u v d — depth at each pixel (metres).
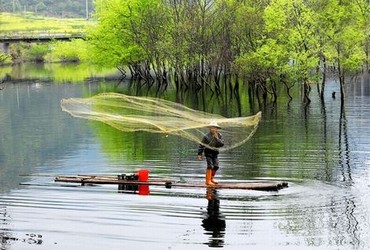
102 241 51.53
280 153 83.06
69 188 67.50
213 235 51.88
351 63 136.88
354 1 146.12
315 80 144.62
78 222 56.12
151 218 56.41
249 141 92.75
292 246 49.16
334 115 120.56
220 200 60.72
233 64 160.00
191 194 63.09
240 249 49.00
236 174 70.94
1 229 54.72
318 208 57.56
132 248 49.97
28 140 103.50
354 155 80.88
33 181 71.50
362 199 60.06
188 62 185.50
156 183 66.94
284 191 63.47
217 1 181.75
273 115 123.94
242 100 157.00
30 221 56.62
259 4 164.38
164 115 87.81
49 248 50.53
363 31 146.25
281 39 143.50
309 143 90.44
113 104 99.38
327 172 71.44
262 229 52.84
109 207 59.94
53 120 127.25
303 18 139.38
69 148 93.88
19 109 149.50
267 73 149.50
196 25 183.38
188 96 172.38
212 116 85.00
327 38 140.00
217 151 66.12
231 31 172.50
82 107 100.00
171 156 83.69
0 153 91.75
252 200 60.44
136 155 85.12
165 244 50.47
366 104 135.38
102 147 93.19
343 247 48.66
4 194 65.69
